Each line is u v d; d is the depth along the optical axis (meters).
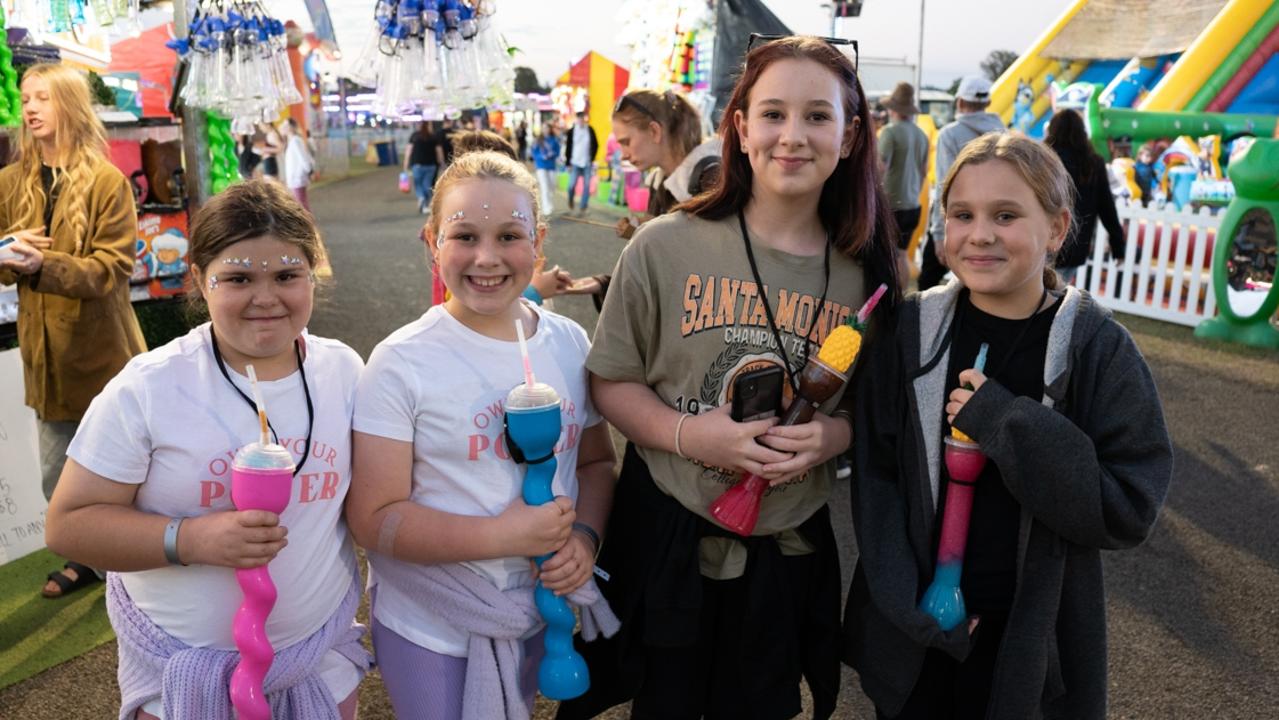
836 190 1.76
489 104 3.38
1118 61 14.95
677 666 1.78
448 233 1.59
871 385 1.74
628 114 3.20
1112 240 5.40
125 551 1.43
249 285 1.47
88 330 2.82
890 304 1.77
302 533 1.58
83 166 2.76
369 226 13.60
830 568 1.84
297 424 1.57
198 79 3.74
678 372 1.72
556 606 1.65
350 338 6.45
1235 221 6.55
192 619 1.51
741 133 1.70
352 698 1.72
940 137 5.62
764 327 1.70
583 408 1.79
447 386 1.60
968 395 1.58
